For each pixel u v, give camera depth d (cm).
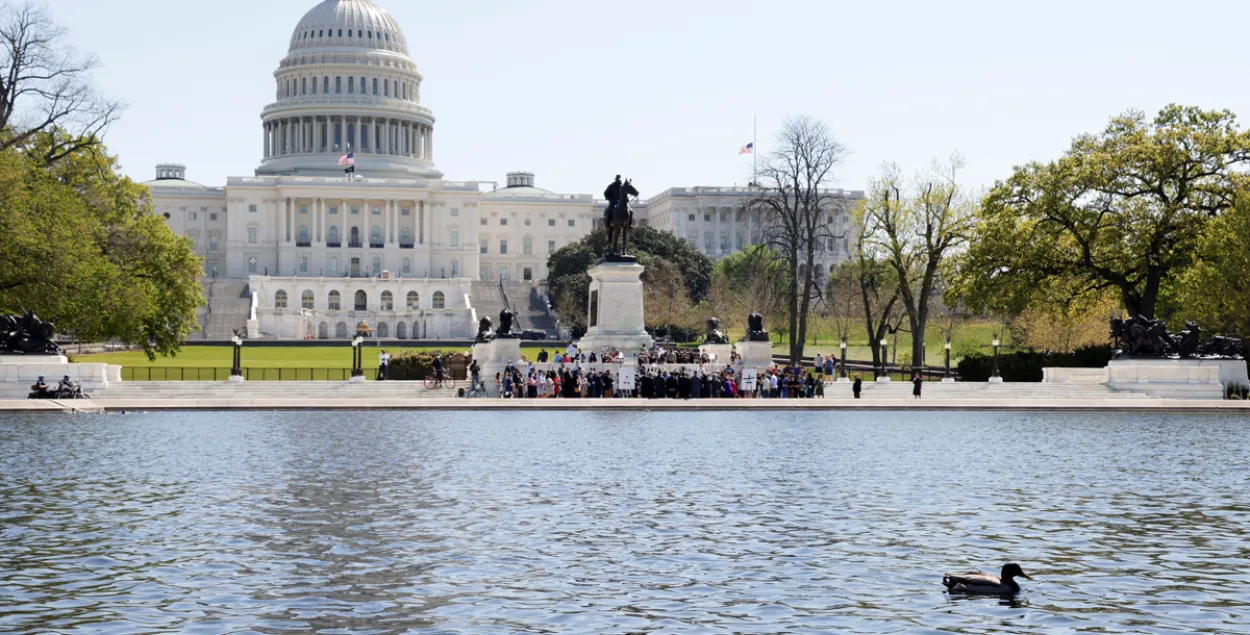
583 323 16438
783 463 3703
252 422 5331
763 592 1997
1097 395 6894
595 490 3109
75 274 6994
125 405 6159
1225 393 6988
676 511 2777
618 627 1784
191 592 1981
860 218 9362
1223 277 7331
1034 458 3859
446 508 2809
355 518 2672
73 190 8081
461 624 1797
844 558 2259
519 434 4700
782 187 9694
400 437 4559
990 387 7125
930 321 12456
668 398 6656
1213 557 2266
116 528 2539
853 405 6328
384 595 1969
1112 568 2175
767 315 12188
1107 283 8256
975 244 8488
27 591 1983
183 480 3272
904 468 3581
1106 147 8244
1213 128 8262
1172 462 3747
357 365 7744
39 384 6231
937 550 2331
